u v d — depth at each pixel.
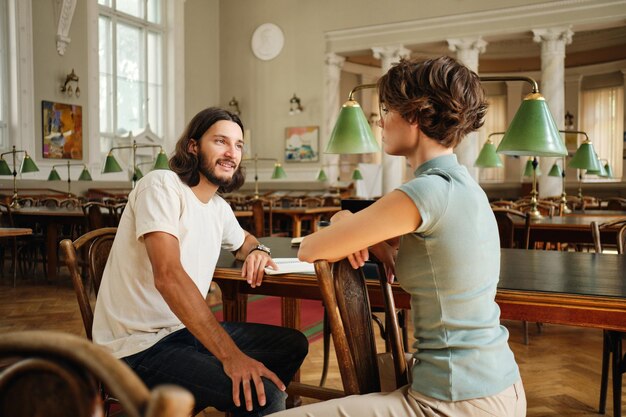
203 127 1.56
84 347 0.51
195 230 1.53
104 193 10.40
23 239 5.95
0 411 0.55
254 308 4.37
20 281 5.73
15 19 9.41
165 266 1.36
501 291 1.38
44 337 0.53
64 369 0.52
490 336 1.03
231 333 1.66
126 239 1.49
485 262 1.03
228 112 1.60
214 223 1.63
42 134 9.82
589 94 14.19
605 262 1.89
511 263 1.87
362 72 14.96
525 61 14.79
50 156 9.96
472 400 0.99
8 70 9.47
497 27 11.68
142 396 0.47
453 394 0.99
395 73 1.09
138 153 11.88
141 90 12.20
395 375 1.38
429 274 1.03
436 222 1.00
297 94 13.63
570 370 2.93
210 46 14.27
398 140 1.11
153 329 1.48
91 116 10.77
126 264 1.49
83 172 9.50
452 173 1.06
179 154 1.56
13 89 9.45
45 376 0.53
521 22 11.48
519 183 14.24
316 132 13.43
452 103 1.03
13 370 0.54
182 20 13.04
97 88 10.90
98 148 10.90
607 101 13.84
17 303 4.63
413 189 1.01
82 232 6.60
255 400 1.31
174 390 0.44
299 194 12.56
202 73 14.00
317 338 3.56
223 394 1.33
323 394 2.07
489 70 15.12
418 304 1.06
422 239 1.03
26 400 0.54
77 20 10.48
